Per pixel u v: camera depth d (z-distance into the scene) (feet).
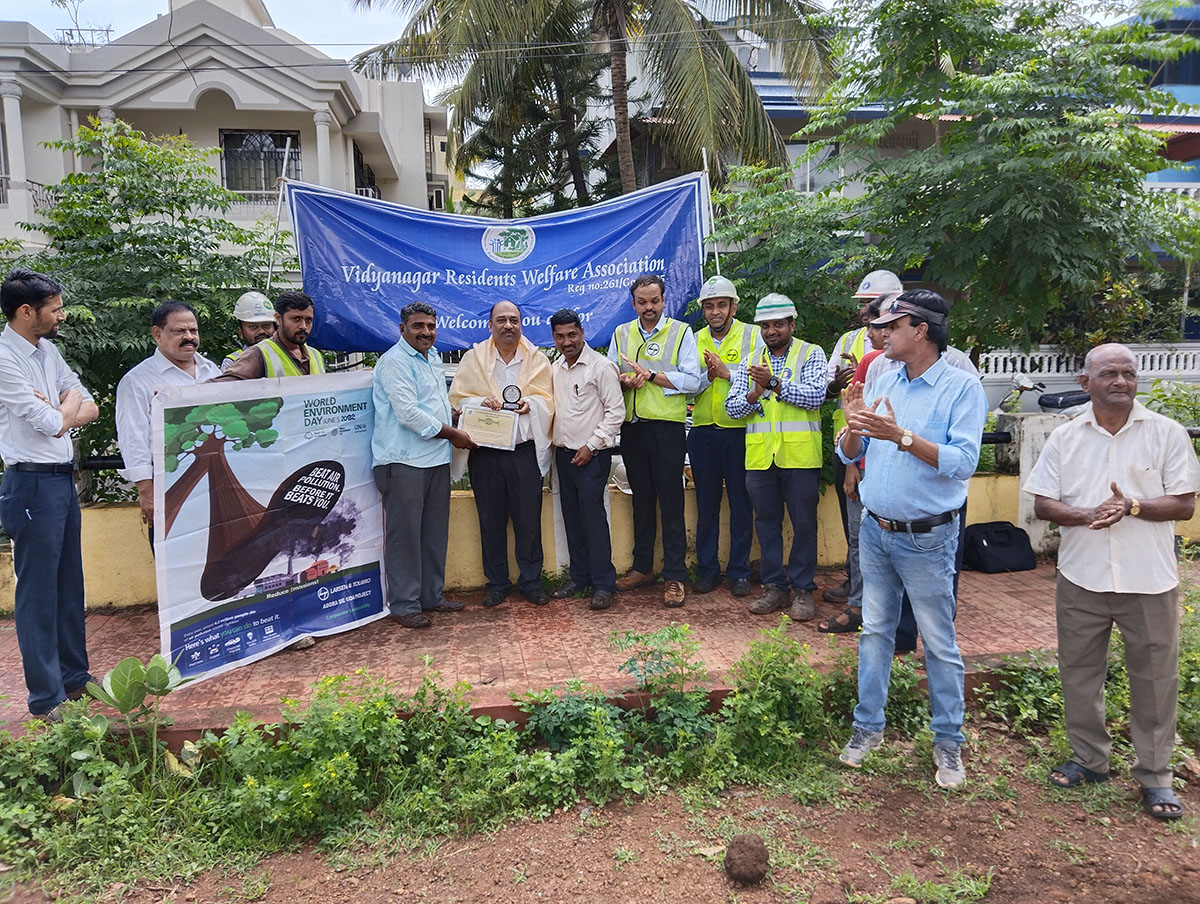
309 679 13.52
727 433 16.85
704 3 45.85
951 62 20.48
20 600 11.75
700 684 12.69
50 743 10.78
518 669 13.71
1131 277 21.61
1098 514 10.30
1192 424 23.02
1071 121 18.42
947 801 10.87
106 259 20.97
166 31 50.14
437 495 16.35
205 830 10.29
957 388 10.59
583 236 19.56
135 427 14.06
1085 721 11.02
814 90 46.14
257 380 14.08
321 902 9.20
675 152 52.85
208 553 13.51
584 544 17.52
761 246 21.50
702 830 10.36
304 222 18.60
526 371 16.83
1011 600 16.88
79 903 9.14
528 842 10.18
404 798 10.62
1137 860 9.63
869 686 11.43
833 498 19.24
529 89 55.11
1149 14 19.26
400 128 65.67
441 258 19.21
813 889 9.23
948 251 20.01
